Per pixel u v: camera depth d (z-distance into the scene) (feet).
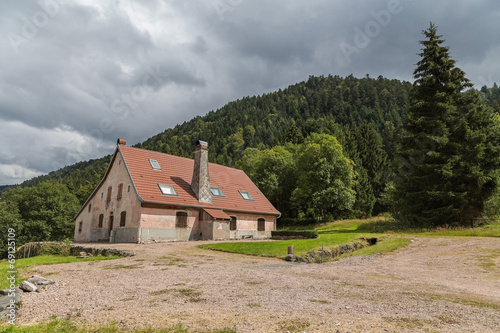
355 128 255.09
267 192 169.07
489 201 89.04
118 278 31.81
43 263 44.47
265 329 16.20
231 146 414.41
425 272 37.58
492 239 59.88
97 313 19.60
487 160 84.89
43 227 134.82
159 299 22.97
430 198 84.48
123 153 92.99
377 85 525.75
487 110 94.38
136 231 80.28
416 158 91.61
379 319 17.93
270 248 57.36
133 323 17.40
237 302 21.89
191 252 57.52
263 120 501.97
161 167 96.89
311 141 168.35
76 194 234.79
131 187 86.33
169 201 84.99
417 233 78.48
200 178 94.12
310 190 151.02
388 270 38.83
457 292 26.27
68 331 16.01
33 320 18.60
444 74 93.71
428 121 90.63
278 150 183.52
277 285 28.02
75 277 32.55
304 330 16.05
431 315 18.84
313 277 32.78
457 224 83.97
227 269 38.32
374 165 200.64
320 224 153.79
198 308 20.44
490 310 20.18
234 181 116.47
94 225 103.19
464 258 45.96
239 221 101.91
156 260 46.68
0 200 142.31
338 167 148.25
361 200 167.63
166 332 15.76
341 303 21.63
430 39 98.53
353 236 72.54
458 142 89.92
